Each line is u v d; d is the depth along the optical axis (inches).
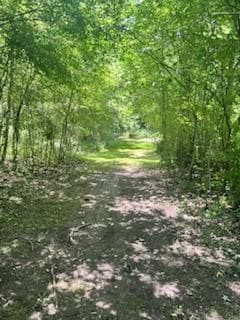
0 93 238.4
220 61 159.0
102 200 199.8
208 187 208.2
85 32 178.4
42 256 114.5
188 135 287.4
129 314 82.7
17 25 161.3
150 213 173.5
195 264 112.0
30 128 300.0
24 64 232.5
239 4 138.6
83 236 135.6
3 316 80.4
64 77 199.5
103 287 95.3
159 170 339.9
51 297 89.2
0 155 307.6
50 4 162.6
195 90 213.5
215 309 85.8
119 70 310.5
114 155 493.7
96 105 379.6
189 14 161.9
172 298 90.4
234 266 111.1
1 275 99.9
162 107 303.7
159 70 234.7
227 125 181.0
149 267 109.1
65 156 364.5
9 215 156.1
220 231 145.1
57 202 187.2
